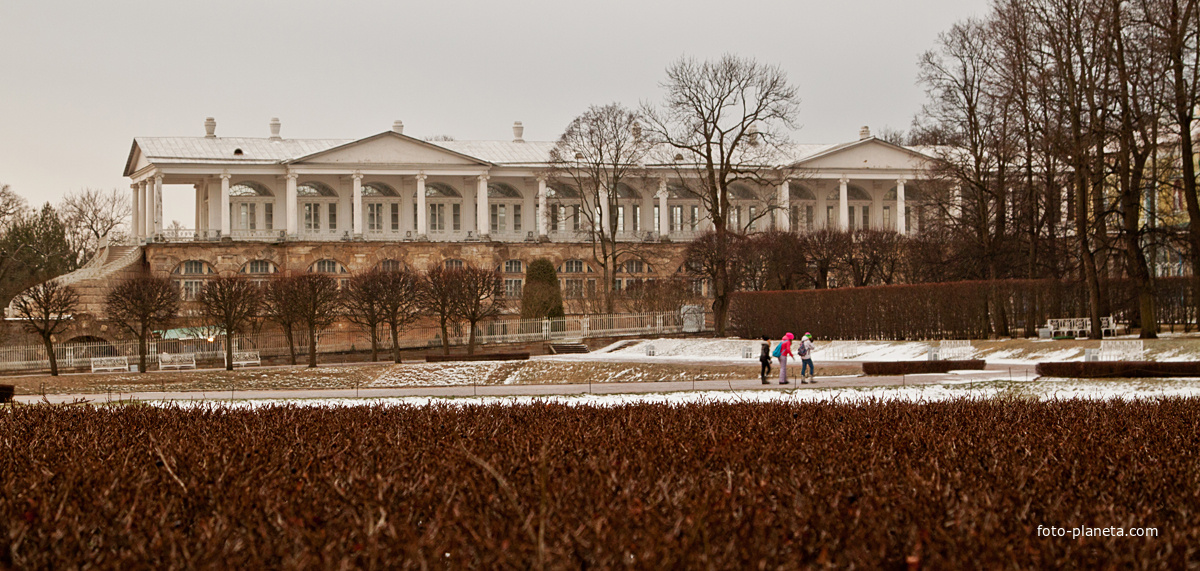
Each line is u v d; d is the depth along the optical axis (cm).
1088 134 7431
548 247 14825
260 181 15212
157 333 10812
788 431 2842
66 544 1767
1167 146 7681
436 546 1692
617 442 2647
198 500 2038
